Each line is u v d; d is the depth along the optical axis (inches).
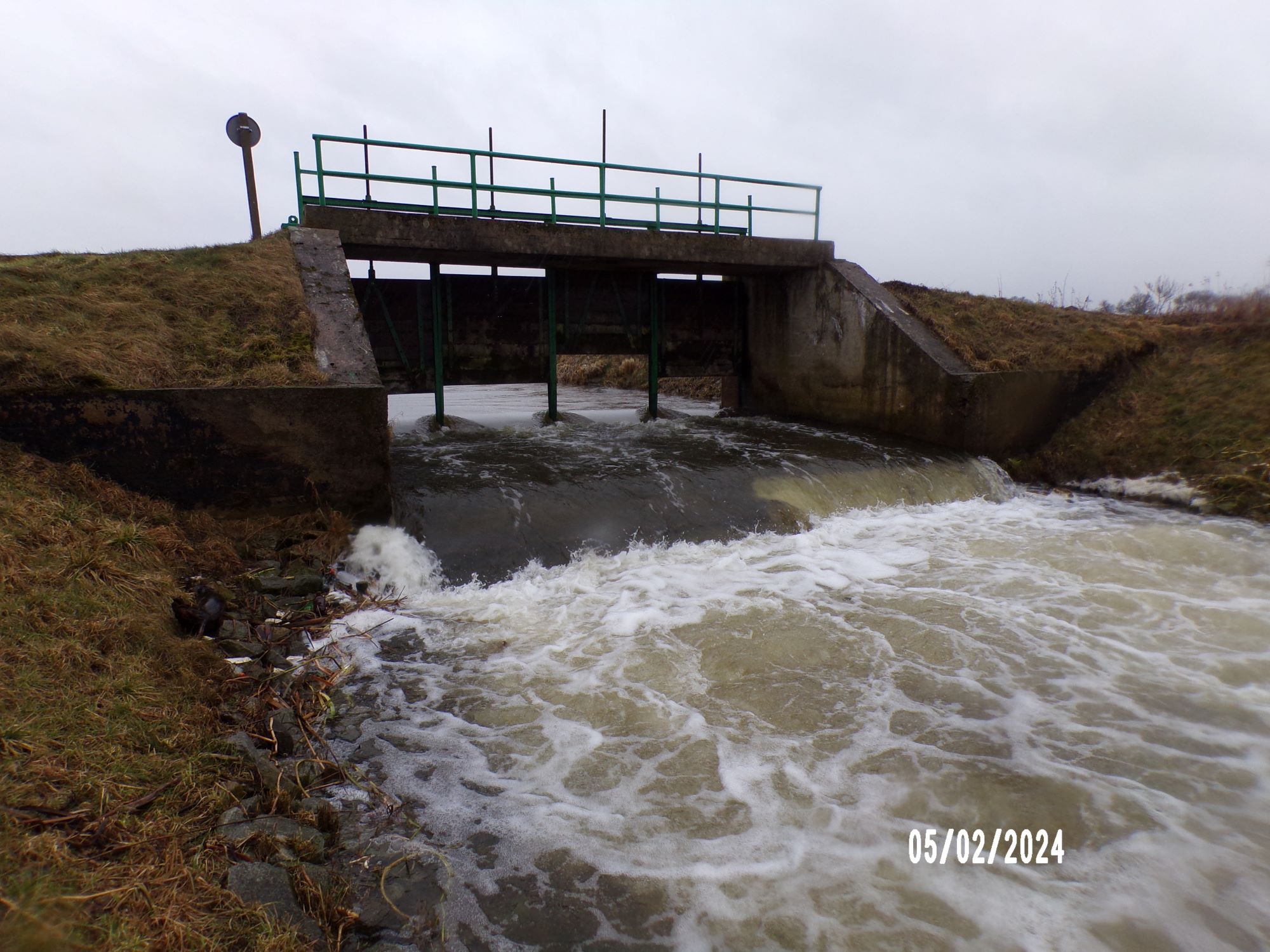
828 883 168.4
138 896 128.1
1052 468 603.2
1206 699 256.1
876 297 670.5
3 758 148.3
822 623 317.1
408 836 181.0
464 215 618.8
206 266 464.8
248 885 141.1
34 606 202.7
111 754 164.2
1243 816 194.1
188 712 196.7
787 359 770.2
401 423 727.7
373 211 560.7
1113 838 184.9
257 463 340.2
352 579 338.3
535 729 233.9
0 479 271.6
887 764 215.9
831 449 574.6
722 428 690.2
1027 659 285.7
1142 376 641.0
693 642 298.5
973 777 209.9
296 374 381.7
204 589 277.0
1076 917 159.3
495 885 165.6
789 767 214.5
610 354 744.3
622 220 663.8
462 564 361.7
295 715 227.0
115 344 357.7
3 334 315.3
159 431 320.5
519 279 689.6
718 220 699.4
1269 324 624.7
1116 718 242.8
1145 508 527.8
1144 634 309.3
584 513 419.5
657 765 214.7
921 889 167.2
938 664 280.7
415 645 293.3
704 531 429.4
